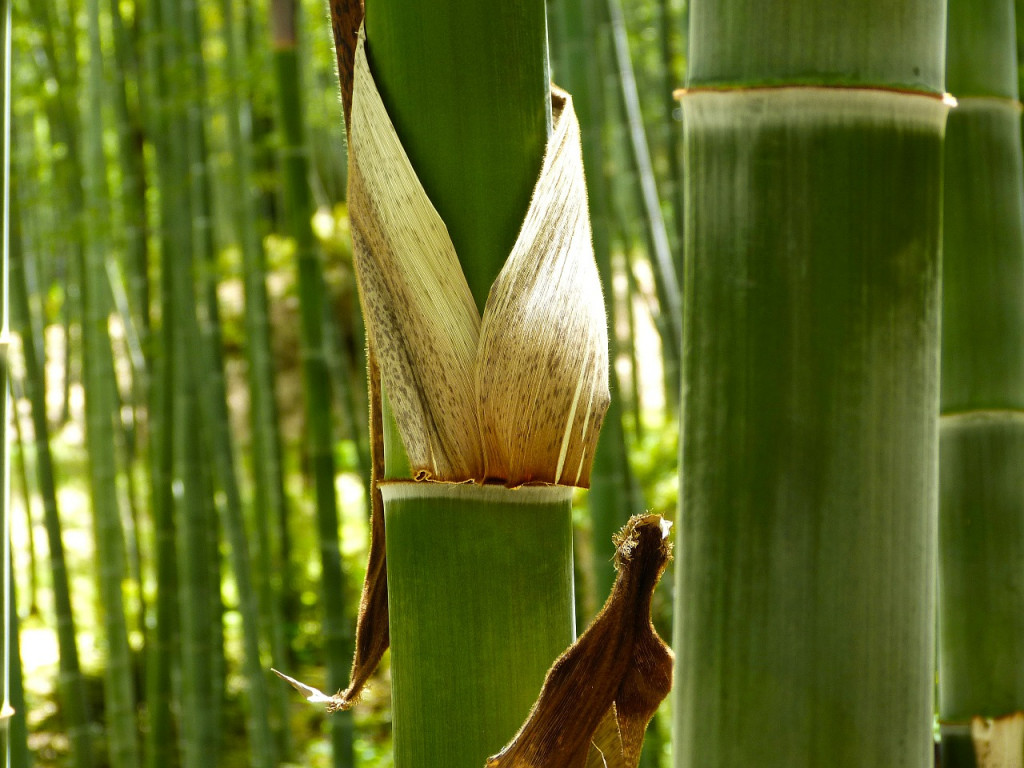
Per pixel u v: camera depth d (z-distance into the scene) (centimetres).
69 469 1075
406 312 157
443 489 159
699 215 149
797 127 147
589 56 397
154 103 507
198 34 517
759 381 148
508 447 157
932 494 149
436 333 156
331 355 733
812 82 147
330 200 1030
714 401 149
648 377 1045
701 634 149
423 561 159
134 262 589
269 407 679
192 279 514
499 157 157
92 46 566
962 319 175
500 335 156
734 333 148
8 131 169
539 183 156
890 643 148
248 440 1048
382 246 157
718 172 148
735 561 148
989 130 175
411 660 160
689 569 150
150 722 495
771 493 148
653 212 455
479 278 157
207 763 511
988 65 175
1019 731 174
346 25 160
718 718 149
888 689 148
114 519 548
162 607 500
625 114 455
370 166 157
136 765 538
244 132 683
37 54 660
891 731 148
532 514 159
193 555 517
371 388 162
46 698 662
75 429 1169
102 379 557
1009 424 175
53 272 1035
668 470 738
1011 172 176
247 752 602
